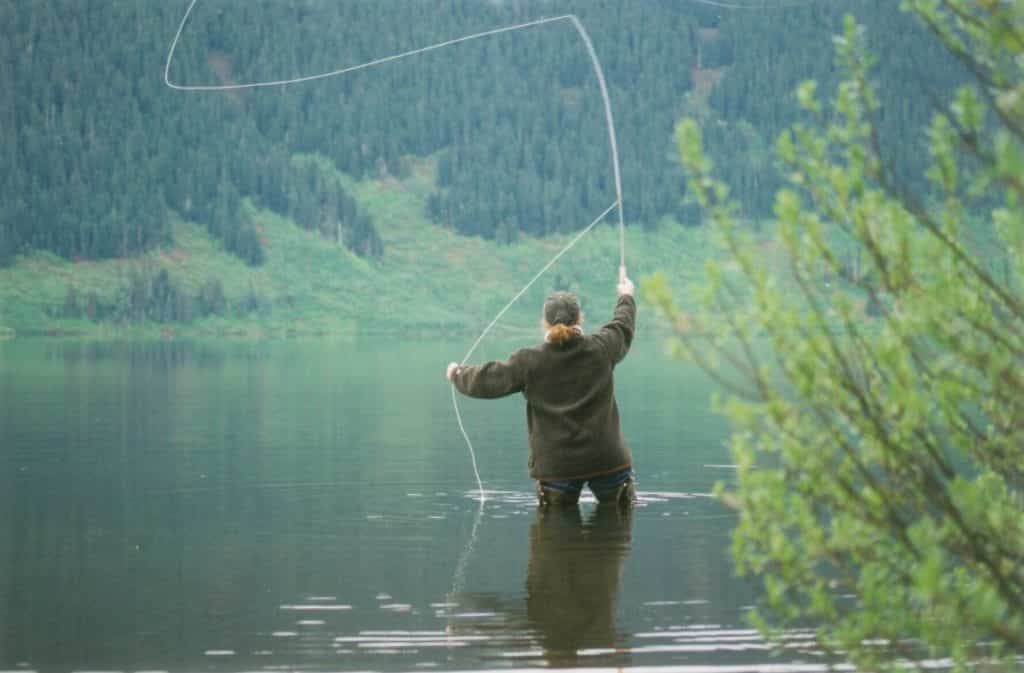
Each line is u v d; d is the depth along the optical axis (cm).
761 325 412
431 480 1349
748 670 627
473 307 15612
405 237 16838
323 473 1407
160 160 16462
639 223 16525
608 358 1123
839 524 422
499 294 15838
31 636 702
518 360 1112
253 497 1228
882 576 431
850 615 432
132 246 15350
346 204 16425
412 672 631
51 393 2898
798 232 418
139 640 693
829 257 418
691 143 416
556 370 1114
